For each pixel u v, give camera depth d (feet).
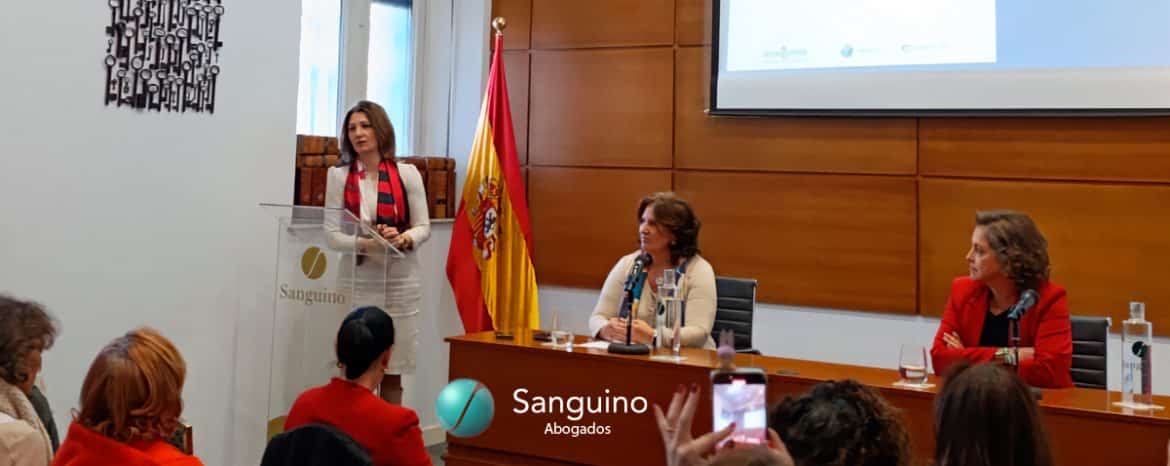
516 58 18.29
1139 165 13.87
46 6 10.82
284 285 12.25
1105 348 10.73
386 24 17.88
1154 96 13.58
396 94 18.16
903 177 15.30
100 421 6.07
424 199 14.56
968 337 10.45
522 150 18.24
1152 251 13.79
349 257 11.86
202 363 12.55
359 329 7.55
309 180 15.15
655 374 10.39
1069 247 14.25
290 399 12.19
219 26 12.60
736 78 16.17
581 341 11.76
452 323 17.93
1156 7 13.57
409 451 7.41
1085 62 13.98
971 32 14.65
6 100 10.50
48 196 10.89
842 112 15.47
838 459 4.80
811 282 15.93
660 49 17.15
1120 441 8.52
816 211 15.88
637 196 17.30
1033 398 5.54
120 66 11.54
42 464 6.82
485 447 11.39
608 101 17.54
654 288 12.12
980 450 5.39
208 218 12.59
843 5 15.43
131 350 6.09
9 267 10.55
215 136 12.64
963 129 14.89
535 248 18.16
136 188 11.75
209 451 12.66
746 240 16.39
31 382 7.23
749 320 13.00
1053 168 14.34
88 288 11.28
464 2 18.25
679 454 5.22
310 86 16.55
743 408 5.66
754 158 16.33
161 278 12.05
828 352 15.85
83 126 11.19
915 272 15.24
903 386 9.46
